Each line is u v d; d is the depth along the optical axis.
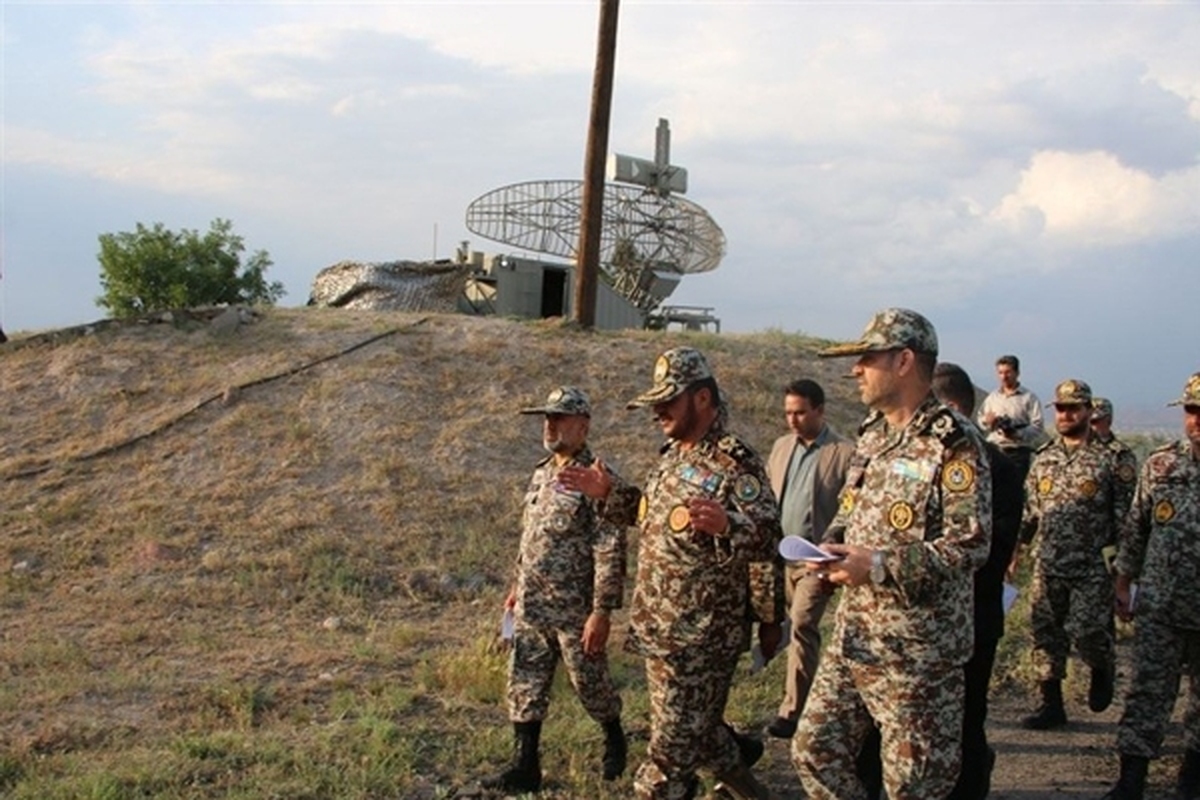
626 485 4.98
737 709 7.04
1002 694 7.97
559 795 5.60
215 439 13.06
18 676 7.54
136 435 13.17
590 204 16.84
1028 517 7.53
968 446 3.96
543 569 5.62
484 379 14.80
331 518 11.45
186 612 9.38
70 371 14.75
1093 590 7.15
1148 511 6.12
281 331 15.97
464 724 6.53
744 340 17.55
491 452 13.06
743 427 14.49
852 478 4.32
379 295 19.58
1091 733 7.14
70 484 12.23
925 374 4.12
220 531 11.16
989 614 4.79
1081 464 7.24
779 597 4.52
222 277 29.66
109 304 29.11
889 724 3.97
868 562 3.79
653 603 4.56
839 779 4.13
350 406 13.80
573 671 5.61
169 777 5.48
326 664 7.87
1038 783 6.22
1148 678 5.86
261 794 5.31
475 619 9.48
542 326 16.72
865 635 4.05
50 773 5.64
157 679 7.39
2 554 10.62
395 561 10.74
